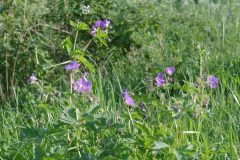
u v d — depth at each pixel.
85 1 8.04
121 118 4.41
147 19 8.42
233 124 4.90
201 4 12.17
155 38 8.32
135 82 7.09
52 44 7.34
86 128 3.84
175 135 4.14
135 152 3.89
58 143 4.02
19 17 7.34
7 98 6.89
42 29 7.59
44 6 7.78
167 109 4.16
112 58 8.00
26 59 7.16
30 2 7.57
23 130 3.60
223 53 8.02
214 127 4.96
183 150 3.62
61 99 5.00
